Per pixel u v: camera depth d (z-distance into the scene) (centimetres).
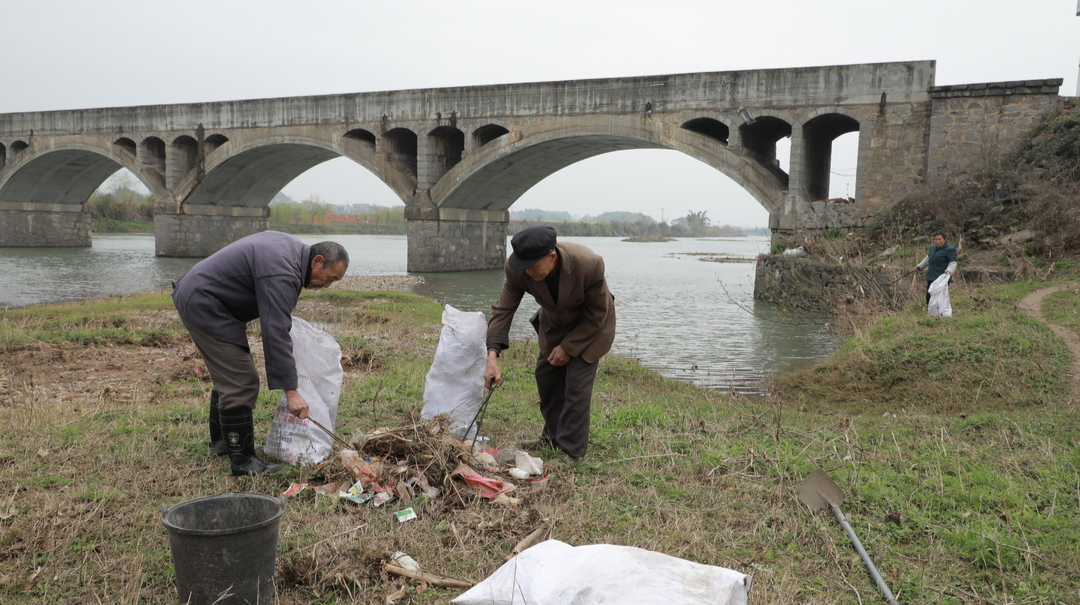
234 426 441
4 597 303
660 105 2783
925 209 2084
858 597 316
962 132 2253
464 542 362
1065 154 1958
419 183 3409
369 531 369
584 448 499
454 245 3584
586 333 486
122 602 296
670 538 368
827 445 541
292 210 12788
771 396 891
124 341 1030
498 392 729
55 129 4362
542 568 283
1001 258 1695
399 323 1352
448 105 3256
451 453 441
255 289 434
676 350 1327
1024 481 457
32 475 436
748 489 444
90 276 2797
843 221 2441
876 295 1555
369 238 10600
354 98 3462
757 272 2378
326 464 447
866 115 2409
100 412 602
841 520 391
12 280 2575
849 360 981
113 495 404
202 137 3912
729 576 274
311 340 481
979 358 893
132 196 10594
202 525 314
